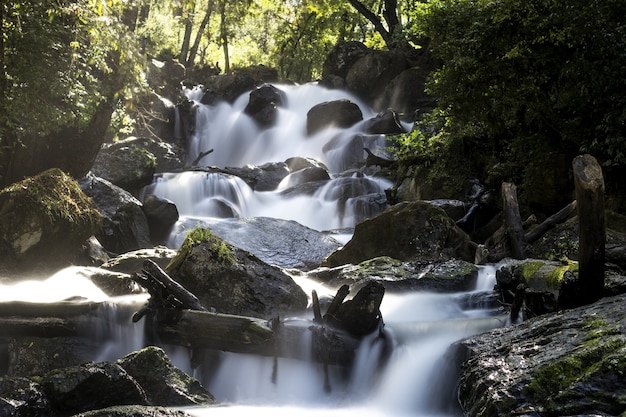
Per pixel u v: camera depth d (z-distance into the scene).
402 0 43.69
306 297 8.49
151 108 29.42
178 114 31.50
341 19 45.38
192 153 31.44
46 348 7.52
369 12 39.94
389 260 10.54
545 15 12.54
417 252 12.01
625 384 4.59
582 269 6.38
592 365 4.84
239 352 7.14
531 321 6.35
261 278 8.38
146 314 7.38
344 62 40.00
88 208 11.47
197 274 8.26
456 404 6.27
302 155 31.31
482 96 13.70
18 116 12.65
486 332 6.57
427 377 6.73
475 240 14.17
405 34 36.72
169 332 7.31
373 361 7.07
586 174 6.22
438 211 12.32
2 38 12.27
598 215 6.22
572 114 13.20
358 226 12.51
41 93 12.80
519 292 7.37
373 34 47.78
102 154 17.30
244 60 49.59
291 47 47.09
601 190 6.19
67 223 10.85
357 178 21.41
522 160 14.40
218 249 8.43
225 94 35.62
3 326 7.48
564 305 6.57
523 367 5.19
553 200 13.41
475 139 16.09
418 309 8.80
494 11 12.98
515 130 14.71
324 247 14.88
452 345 6.50
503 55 13.20
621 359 4.67
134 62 13.69
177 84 34.91
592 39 12.23
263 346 7.03
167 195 19.47
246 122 33.22
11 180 13.52
